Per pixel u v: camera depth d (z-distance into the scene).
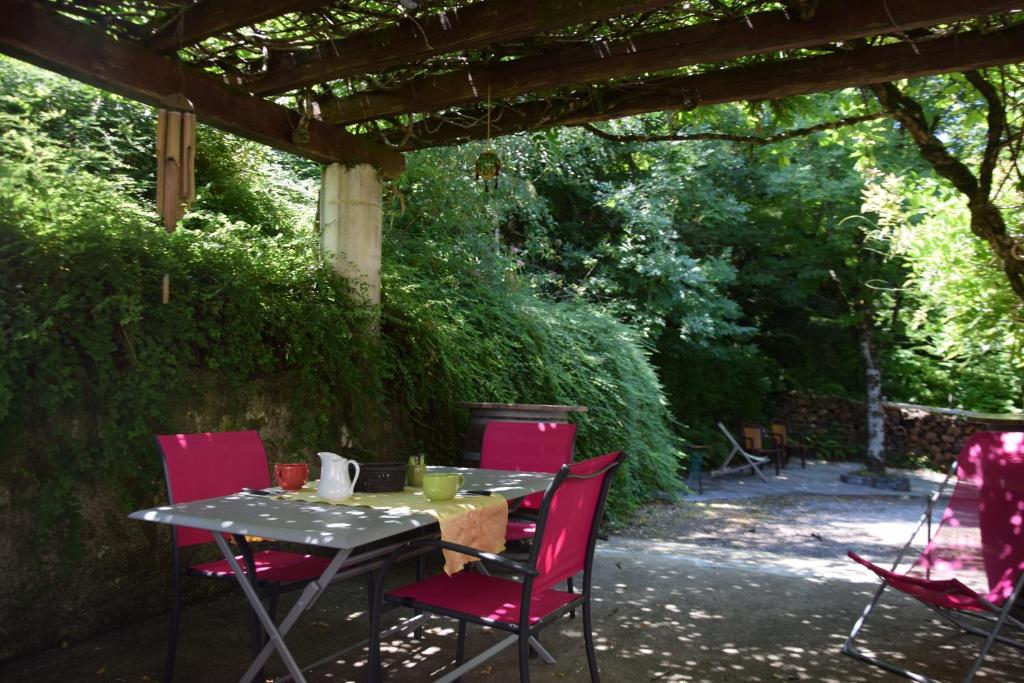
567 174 11.21
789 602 4.03
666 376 12.21
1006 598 3.05
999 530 3.30
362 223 4.82
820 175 11.62
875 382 11.20
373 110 4.51
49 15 3.05
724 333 11.73
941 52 3.78
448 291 6.32
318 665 2.79
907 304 11.35
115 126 5.52
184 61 3.81
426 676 2.92
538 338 6.85
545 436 3.85
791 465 12.41
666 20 3.75
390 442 5.13
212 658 3.06
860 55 3.98
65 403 3.09
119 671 2.90
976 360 10.84
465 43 3.49
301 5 3.14
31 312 2.87
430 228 7.12
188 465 2.78
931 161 4.95
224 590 3.98
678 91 4.40
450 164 7.22
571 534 2.44
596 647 3.28
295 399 4.14
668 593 4.18
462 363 5.70
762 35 3.52
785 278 13.02
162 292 3.41
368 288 4.80
